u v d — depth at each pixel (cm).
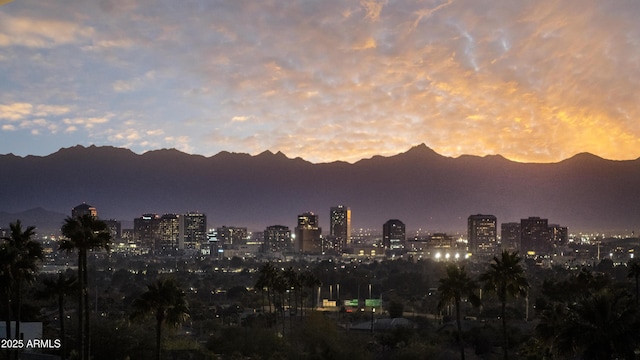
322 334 8581
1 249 5575
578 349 3562
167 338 7681
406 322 11962
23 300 8394
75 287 6209
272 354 8138
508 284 6506
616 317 3484
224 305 17600
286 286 12119
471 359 8200
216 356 7525
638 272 10531
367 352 8338
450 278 6744
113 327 7219
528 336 8788
